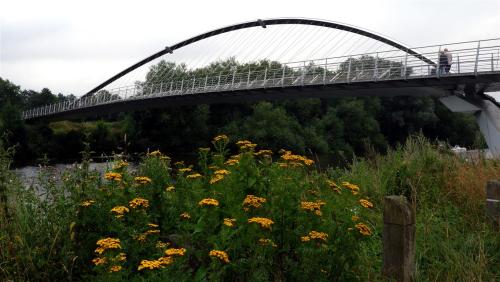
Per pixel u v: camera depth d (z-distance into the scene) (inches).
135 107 1923.0
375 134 2691.9
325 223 134.0
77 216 145.1
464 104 1198.9
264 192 143.3
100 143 1852.9
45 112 2377.0
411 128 2859.3
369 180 297.4
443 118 2920.8
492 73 990.4
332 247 131.2
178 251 111.0
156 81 3026.6
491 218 211.9
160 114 2287.2
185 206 163.0
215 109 2576.3
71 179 164.1
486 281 156.4
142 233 140.5
